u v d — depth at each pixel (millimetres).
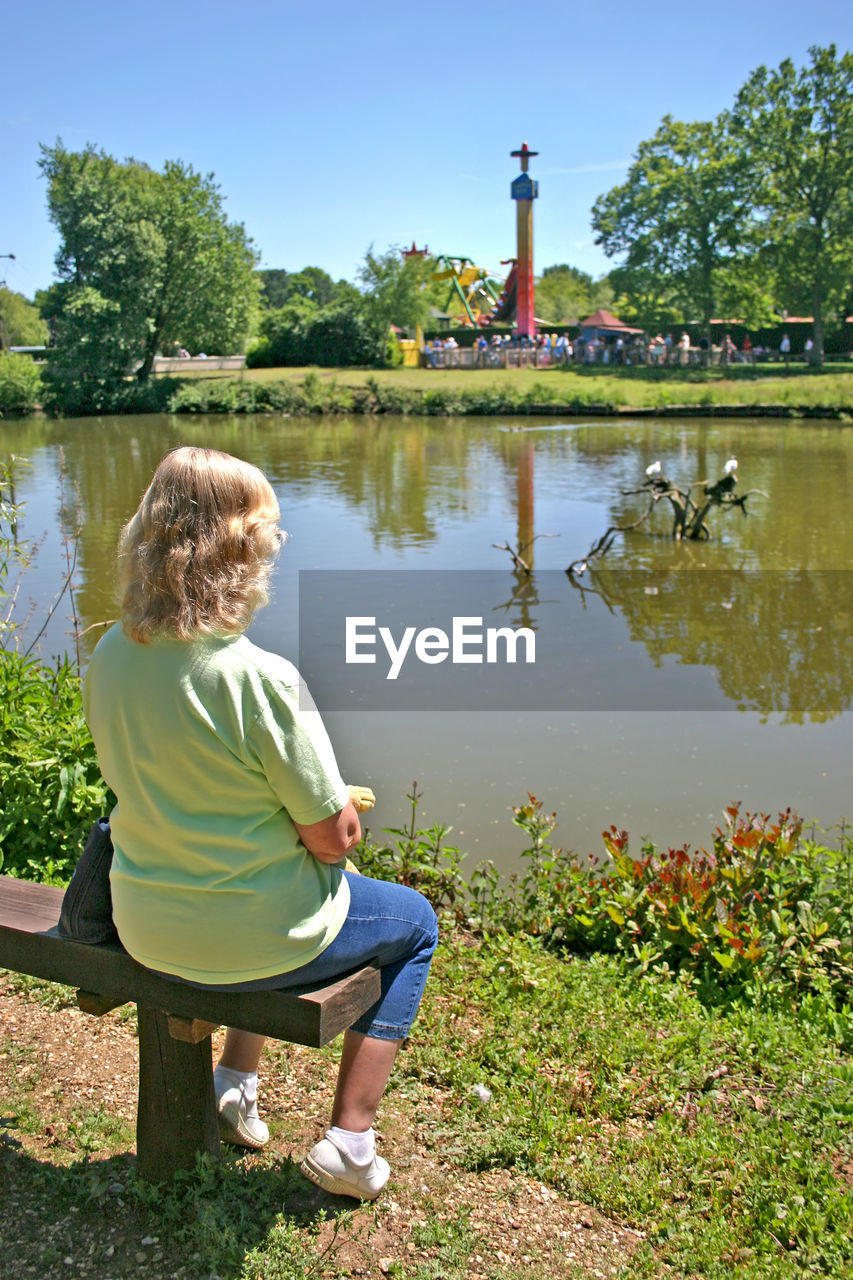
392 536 17156
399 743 7902
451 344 60406
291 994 1947
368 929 2092
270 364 61062
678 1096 3016
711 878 4438
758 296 54750
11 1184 2273
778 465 25062
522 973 3639
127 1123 2537
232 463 1884
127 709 1838
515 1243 2270
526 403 42906
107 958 2082
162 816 1860
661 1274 2234
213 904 1872
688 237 54250
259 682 1828
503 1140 2619
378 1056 2193
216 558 1825
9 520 5891
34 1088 2682
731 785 7074
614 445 30578
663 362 53781
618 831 6328
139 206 48062
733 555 15422
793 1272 2270
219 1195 2217
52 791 4273
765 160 51594
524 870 5727
